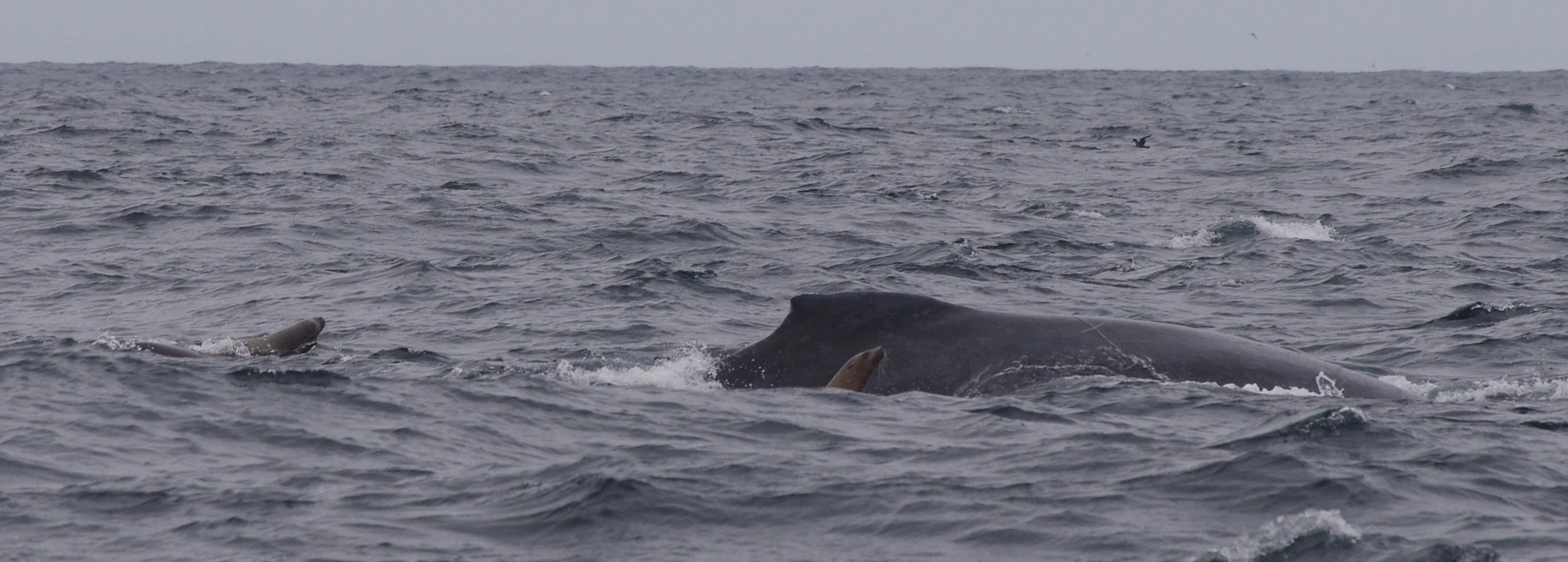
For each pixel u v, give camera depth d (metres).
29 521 13.09
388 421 17.02
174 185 53.25
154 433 16.36
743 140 82.88
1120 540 12.55
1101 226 45.72
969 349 18.59
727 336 26.48
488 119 101.12
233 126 87.31
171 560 12.09
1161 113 124.12
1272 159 72.56
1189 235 43.31
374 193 51.34
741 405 17.62
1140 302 31.45
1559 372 22.92
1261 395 18.03
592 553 12.30
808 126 95.06
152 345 21.02
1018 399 17.58
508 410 17.55
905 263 36.56
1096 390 17.80
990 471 14.59
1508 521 12.99
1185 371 18.72
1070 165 70.12
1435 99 154.62
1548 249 39.81
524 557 12.23
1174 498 13.64
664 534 12.77
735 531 12.91
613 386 18.97
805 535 12.81
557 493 13.73
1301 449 15.10
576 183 57.53
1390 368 23.83
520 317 28.09
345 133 82.25
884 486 14.02
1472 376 22.89
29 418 16.83
